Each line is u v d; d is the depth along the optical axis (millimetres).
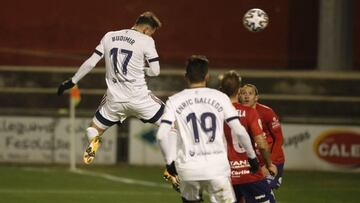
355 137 56156
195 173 24859
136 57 31000
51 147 57656
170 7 76250
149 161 57438
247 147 25312
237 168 28094
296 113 63562
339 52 68188
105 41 31281
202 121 24906
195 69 25188
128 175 52656
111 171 54500
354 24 74625
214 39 76438
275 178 30531
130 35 31156
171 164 25031
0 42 76250
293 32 75938
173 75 66312
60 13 76250
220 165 24938
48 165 57281
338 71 68188
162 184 48969
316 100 63562
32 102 65375
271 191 29500
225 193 25078
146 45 31078
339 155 56344
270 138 30656
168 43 76312
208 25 76375
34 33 76250
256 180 28156
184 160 24938
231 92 27719
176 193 45375
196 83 25328
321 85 66312
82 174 52562
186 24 76250
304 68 75812
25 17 76250
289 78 66500
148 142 57438
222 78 27922
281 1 75938
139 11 76062
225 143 25984
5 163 57750
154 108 31625
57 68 68375
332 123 56469
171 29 76250
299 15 75875
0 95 65562
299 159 56469
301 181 51406
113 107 31438
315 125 56406
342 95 66188
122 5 76062
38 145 57750
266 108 30484
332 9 67812
